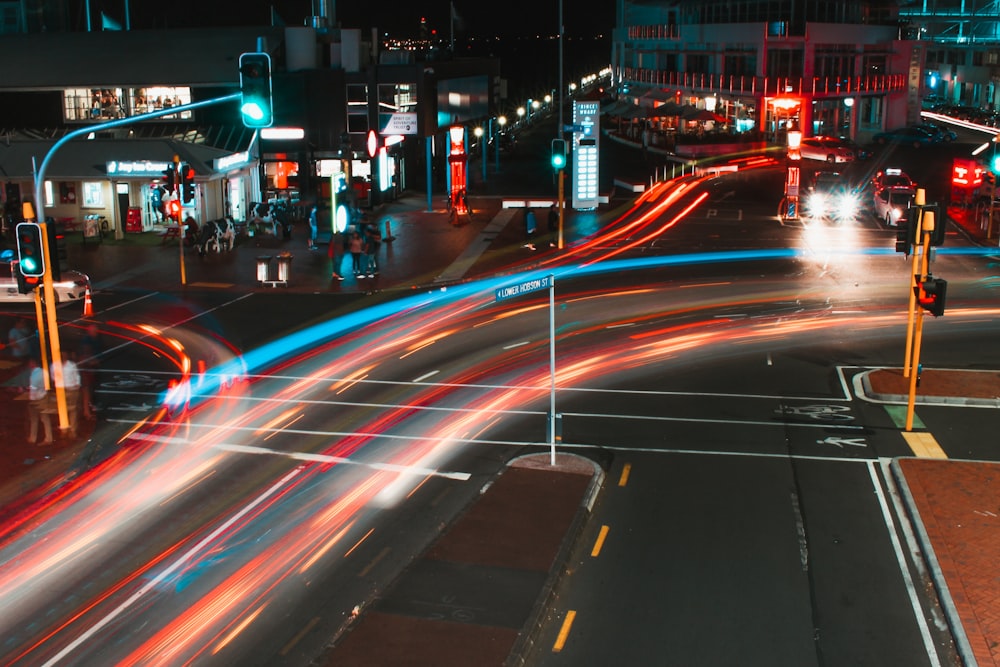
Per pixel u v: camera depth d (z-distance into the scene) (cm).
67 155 4238
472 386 2209
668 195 5462
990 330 2648
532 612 1200
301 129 5056
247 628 1188
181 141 4334
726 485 1630
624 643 1151
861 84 7538
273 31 5381
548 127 9838
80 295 3034
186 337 2688
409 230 4453
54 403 2100
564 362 2394
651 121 8106
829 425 1920
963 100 10125
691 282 3334
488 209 5000
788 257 3747
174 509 1552
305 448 1823
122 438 1886
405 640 1136
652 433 1884
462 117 6044
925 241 1972
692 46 8388
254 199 4859
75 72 5112
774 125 7525
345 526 1479
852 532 1449
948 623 1186
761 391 2139
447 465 1728
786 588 1282
